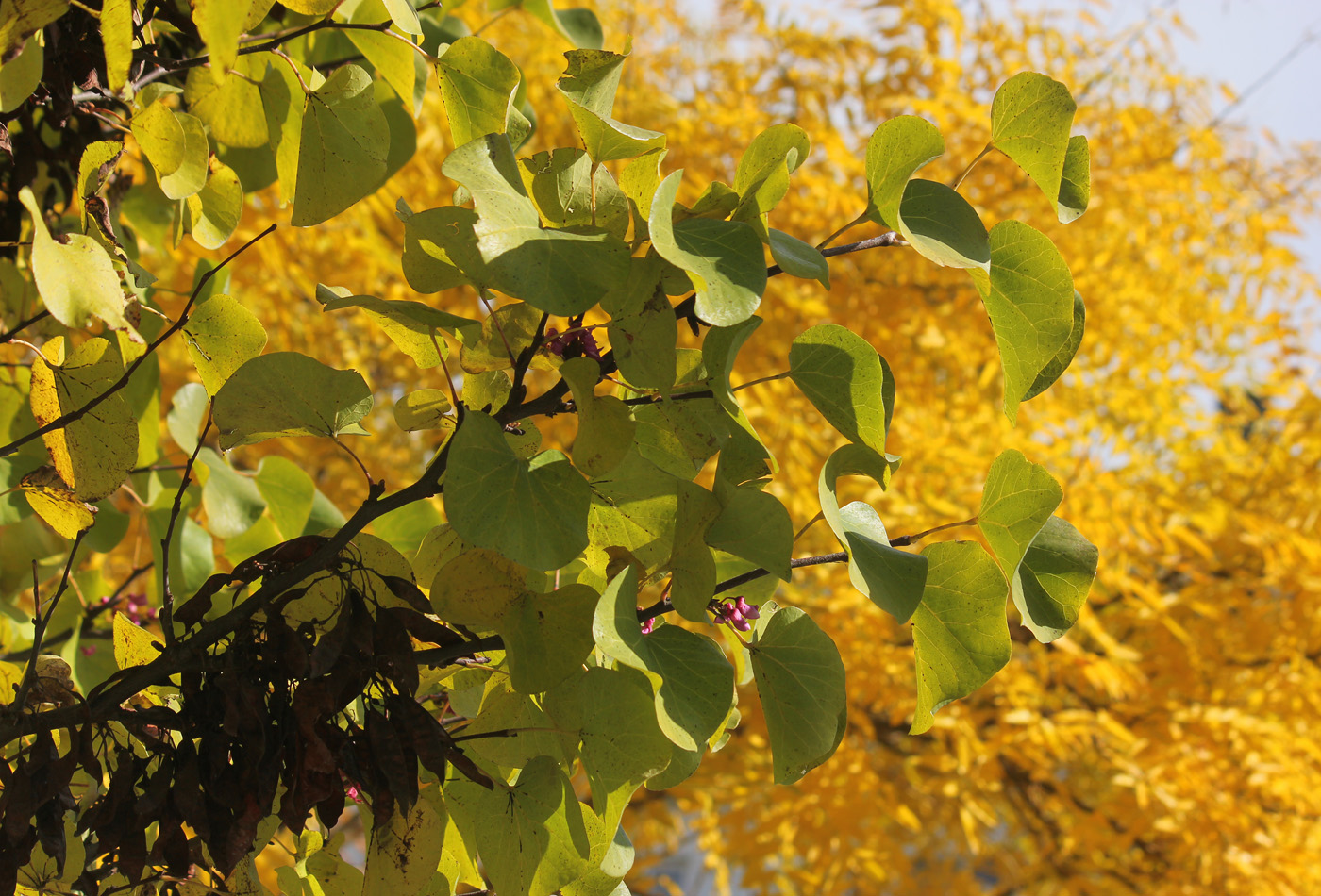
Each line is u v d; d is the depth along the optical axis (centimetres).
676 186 147
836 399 153
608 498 152
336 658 148
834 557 151
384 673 149
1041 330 154
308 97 168
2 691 155
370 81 168
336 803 149
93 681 196
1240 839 452
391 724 149
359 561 151
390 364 620
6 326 183
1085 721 455
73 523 163
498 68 160
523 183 150
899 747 559
